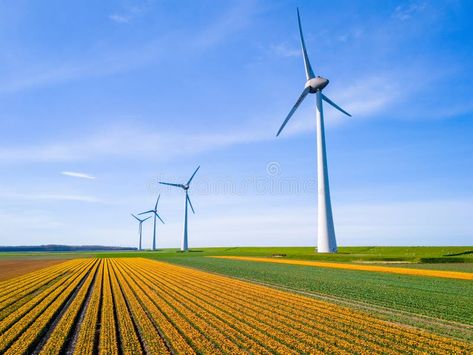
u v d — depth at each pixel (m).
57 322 21.75
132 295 30.38
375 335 17.88
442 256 65.94
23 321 21.14
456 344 16.39
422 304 25.41
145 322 20.48
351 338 17.28
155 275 47.94
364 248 98.94
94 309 24.45
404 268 50.84
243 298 28.14
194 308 24.41
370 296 28.86
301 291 32.22
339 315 21.95
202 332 18.75
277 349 15.78
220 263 68.81
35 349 16.95
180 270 55.75
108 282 40.00
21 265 75.06
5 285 38.38
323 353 15.26
